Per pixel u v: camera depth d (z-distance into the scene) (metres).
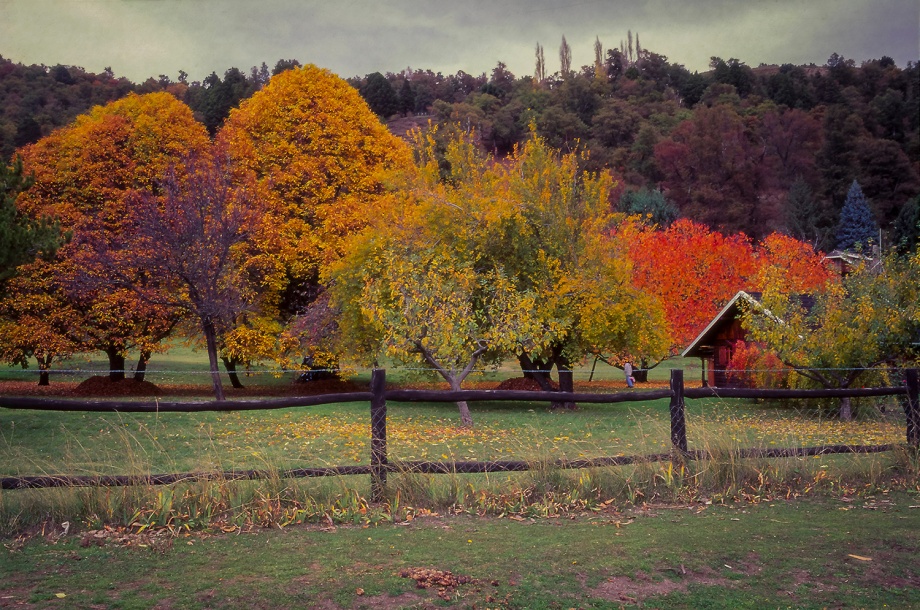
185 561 5.75
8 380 35.06
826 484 8.86
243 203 25.38
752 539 6.55
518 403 26.19
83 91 103.06
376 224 24.31
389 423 18.69
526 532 6.75
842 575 5.62
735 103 125.62
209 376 39.47
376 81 151.38
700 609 4.93
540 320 21.86
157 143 29.72
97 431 15.71
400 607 4.85
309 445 13.93
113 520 6.77
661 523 7.13
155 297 23.41
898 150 88.75
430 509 7.54
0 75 99.06
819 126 103.94
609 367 51.28
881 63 135.50
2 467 10.10
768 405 23.33
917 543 6.46
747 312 23.39
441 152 46.81
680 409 8.68
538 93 132.00
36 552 5.96
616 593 5.19
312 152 31.52
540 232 24.14
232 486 7.24
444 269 20.08
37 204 27.70
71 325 26.41
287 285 31.08
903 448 9.54
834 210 85.56
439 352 18.83
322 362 28.67
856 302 21.09
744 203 90.19
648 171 101.56
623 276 23.97
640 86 147.75
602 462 8.28
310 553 6.00
